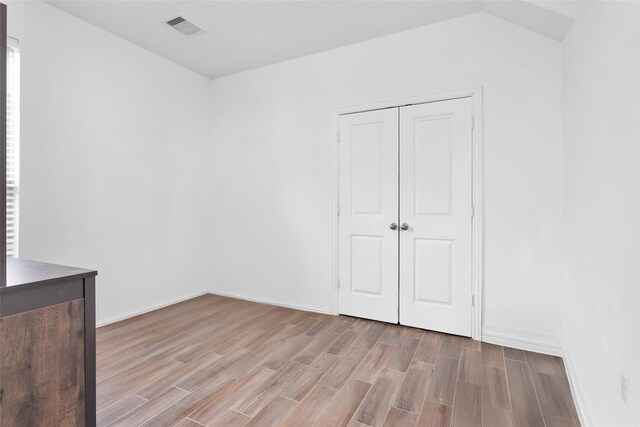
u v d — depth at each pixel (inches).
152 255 136.9
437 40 113.0
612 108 53.2
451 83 110.5
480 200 105.8
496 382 81.6
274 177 145.6
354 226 128.0
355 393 76.8
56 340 50.8
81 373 53.8
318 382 81.4
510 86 102.3
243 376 84.0
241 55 137.7
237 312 134.6
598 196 60.6
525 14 92.4
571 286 84.0
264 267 148.5
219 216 160.4
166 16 110.8
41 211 103.0
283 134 143.2
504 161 103.2
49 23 104.1
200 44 129.3
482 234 105.9
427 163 114.6
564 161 94.0
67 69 108.9
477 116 106.2
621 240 48.3
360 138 126.4
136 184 130.7
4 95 48.1
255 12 108.0
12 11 95.7
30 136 100.2
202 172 159.0
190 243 153.3
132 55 128.6
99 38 117.9
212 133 162.4
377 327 118.0
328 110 132.7
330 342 105.0
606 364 54.7
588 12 68.6
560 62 96.5
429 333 112.4
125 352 97.2
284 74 142.7
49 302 50.1
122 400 73.2
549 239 97.8
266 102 147.3
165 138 141.7
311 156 136.6
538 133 98.9
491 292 105.2
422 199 115.3
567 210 89.7
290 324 121.0
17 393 46.4
